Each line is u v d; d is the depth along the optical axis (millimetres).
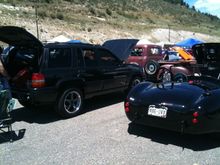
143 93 5543
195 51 9250
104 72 7691
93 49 7500
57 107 6625
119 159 4574
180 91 5250
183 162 4480
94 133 5738
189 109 4816
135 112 5461
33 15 53188
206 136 5531
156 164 4402
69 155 4727
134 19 102750
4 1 57250
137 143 5238
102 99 8695
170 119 4988
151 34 77875
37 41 6258
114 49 9773
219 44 8453
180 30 97188
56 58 6566
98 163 4438
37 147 5059
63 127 6121
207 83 5793
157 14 145125
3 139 5445
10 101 5480
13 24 43281
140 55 14039
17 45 6809
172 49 19891
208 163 4445
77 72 6926
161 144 5207
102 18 82125
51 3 79188
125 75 8422
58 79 6496
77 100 7020
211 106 4848
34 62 6395
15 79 6660
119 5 124375
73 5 87188
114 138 5473
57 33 47188
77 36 50156
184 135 5629
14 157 4672
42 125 6270
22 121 6578
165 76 10961
